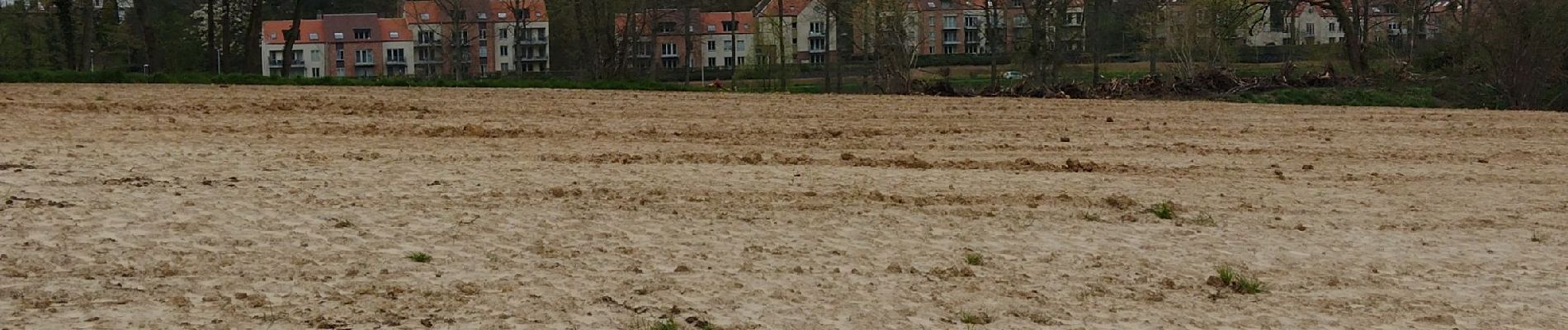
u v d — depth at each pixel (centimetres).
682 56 7069
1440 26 4953
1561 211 1443
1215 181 1608
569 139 1864
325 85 2928
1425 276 1052
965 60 6188
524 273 905
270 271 880
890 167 1628
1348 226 1295
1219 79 3972
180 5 5075
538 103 2402
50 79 2839
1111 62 6109
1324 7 4678
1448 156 1948
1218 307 898
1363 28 5084
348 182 1300
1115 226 1241
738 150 1789
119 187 1192
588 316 785
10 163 1296
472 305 801
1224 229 1254
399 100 2389
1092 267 1027
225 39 4191
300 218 1083
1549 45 3831
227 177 1292
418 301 806
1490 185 1653
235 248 950
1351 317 880
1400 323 866
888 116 2353
